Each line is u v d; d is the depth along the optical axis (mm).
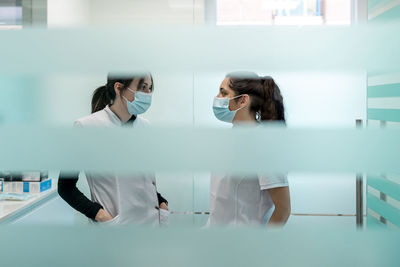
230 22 1847
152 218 994
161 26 562
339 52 559
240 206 849
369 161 562
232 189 846
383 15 566
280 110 592
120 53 565
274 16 1811
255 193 850
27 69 563
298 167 570
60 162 565
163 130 570
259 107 641
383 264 558
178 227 571
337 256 563
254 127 572
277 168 572
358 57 557
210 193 889
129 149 570
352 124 567
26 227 566
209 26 562
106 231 570
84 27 563
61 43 563
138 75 661
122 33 563
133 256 573
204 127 569
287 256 570
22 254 569
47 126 563
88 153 571
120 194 936
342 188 1949
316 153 568
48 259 570
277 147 571
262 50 565
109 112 628
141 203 963
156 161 572
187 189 1521
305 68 568
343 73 565
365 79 566
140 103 676
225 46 564
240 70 567
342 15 1806
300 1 1820
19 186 1841
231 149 569
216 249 572
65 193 881
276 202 796
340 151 568
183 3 1121
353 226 583
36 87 564
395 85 555
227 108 692
